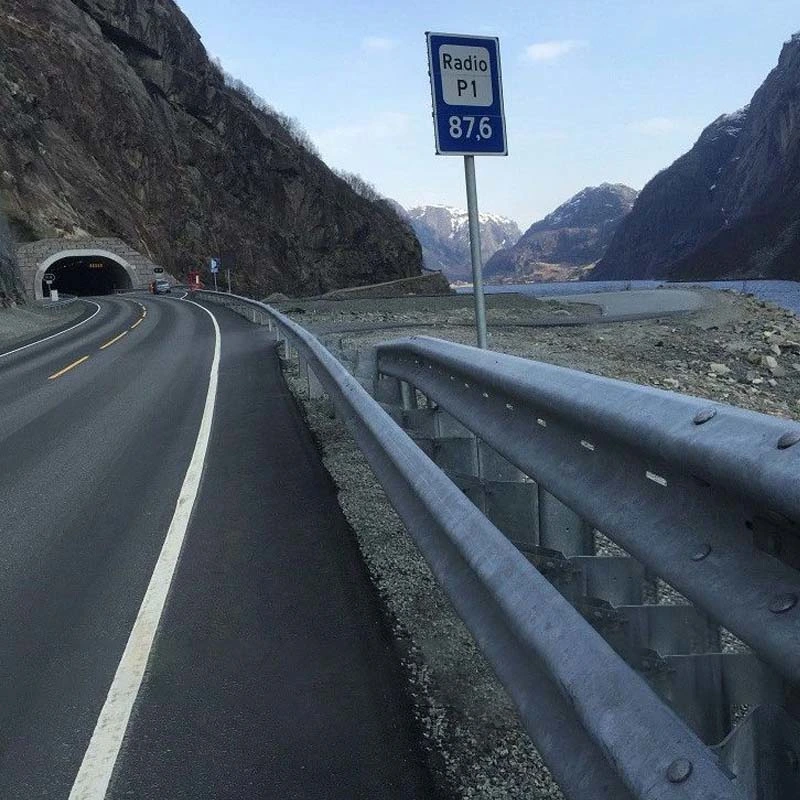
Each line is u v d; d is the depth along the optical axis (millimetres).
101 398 11227
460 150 5836
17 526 5211
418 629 3305
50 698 2930
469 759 2383
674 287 61344
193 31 141375
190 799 2293
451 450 4676
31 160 81875
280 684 2930
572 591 2662
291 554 4324
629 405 1952
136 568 4281
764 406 11586
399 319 23141
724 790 1151
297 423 8172
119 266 82438
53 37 100750
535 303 32781
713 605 1464
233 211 127875
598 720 1463
